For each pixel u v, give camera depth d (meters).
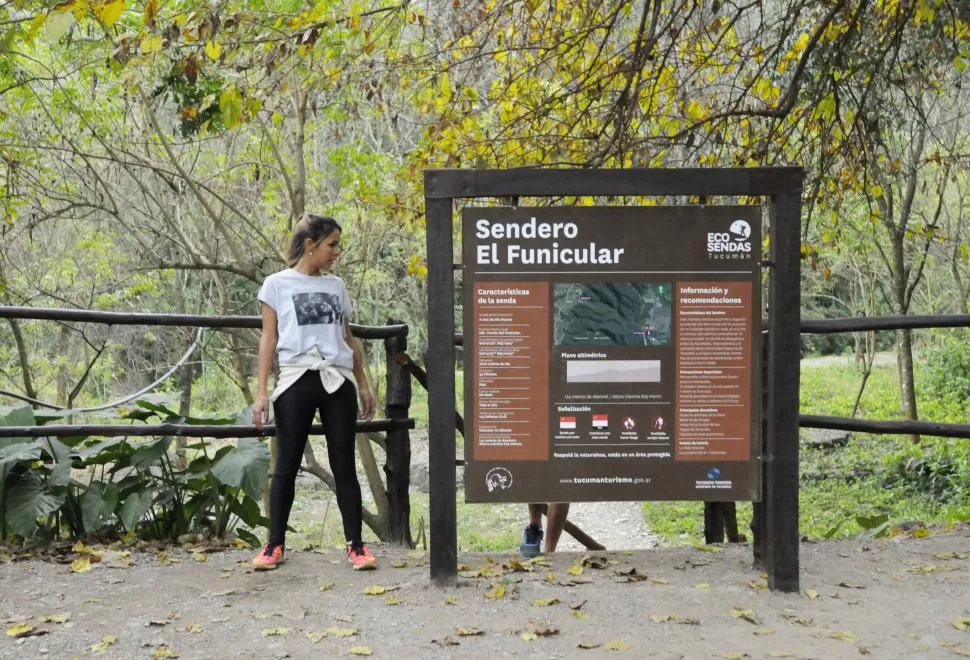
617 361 4.35
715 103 8.87
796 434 4.30
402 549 5.24
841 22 7.71
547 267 4.32
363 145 11.66
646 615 4.04
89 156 11.62
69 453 5.31
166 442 5.35
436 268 4.30
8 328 15.12
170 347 17.19
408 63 8.58
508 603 4.19
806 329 5.00
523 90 8.47
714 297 4.34
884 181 9.81
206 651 3.64
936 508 12.50
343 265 12.91
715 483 4.38
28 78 11.05
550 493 4.38
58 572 4.66
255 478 5.12
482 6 8.24
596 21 8.09
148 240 14.28
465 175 4.25
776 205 4.25
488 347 4.34
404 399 5.32
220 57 7.06
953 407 17.30
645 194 4.25
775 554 4.34
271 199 13.12
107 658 3.57
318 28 7.07
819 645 3.71
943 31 8.08
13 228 12.57
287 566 4.79
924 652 3.66
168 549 5.18
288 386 4.57
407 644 3.72
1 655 3.59
